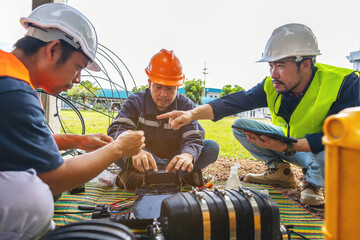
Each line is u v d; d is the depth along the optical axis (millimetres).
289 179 2629
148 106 2451
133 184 2373
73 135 1667
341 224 621
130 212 1684
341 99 2004
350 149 596
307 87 2125
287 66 2002
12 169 984
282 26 2092
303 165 2436
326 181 659
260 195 1281
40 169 1038
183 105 2535
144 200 1732
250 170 3316
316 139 1962
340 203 622
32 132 1010
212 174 3098
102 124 6641
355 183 592
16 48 1193
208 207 1175
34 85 1243
